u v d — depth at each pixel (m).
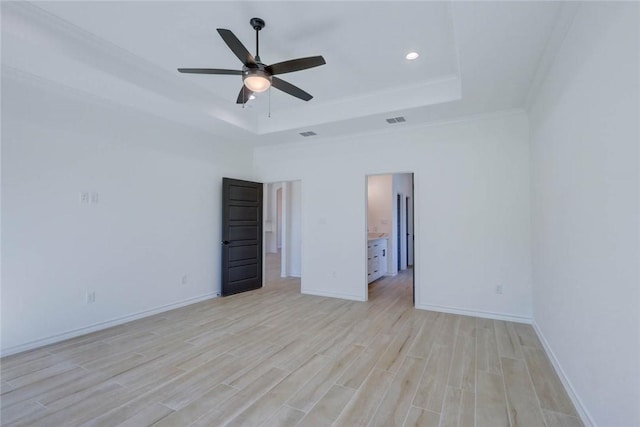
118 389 2.35
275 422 1.97
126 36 2.80
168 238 4.44
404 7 2.42
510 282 3.95
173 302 4.49
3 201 2.92
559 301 2.54
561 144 2.44
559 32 2.30
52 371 2.62
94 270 3.59
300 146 5.57
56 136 3.28
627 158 1.43
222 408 2.12
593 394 1.83
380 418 2.01
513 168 3.97
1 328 2.90
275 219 11.95
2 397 2.24
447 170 4.34
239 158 5.68
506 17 2.18
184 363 2.78
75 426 1.92
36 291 3.12
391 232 7.12
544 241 3.07
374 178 7.29
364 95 4.14
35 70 2.90
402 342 3.25
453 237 4.28
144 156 4.13
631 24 1.38
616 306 1.54
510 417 2.02
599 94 1.73
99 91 3.36
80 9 2.42
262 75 2.51
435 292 4.38
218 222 5.26
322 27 2.68
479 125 4.16
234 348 3.10
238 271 5.45
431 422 1.97
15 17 2.34
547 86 2.87
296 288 5.88
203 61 3.25
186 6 2.41
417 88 3.86
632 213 1.39
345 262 5.11
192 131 4.79
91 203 3.57
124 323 3.85
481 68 2.89
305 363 2.78
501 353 2.97
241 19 2.57
